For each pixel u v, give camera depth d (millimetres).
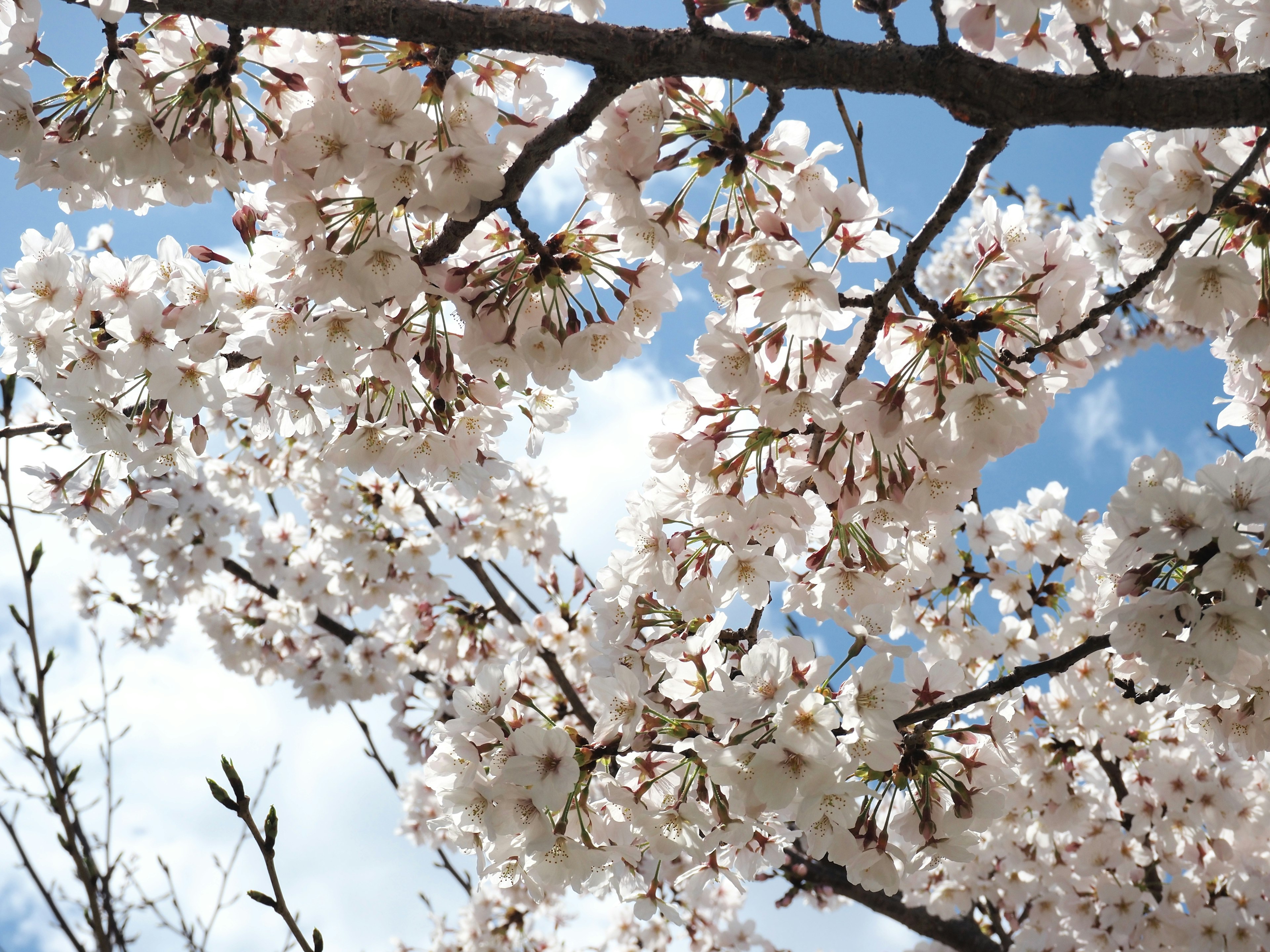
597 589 3168
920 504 2562
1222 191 2279
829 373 2578
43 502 3254
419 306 2645
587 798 2689
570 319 2590
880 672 2355
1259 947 4840
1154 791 4863
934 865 2582
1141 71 2447
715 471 2688
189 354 2699
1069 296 2492
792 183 2529
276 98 2508
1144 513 2398
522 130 2459
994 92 2275
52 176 2627
